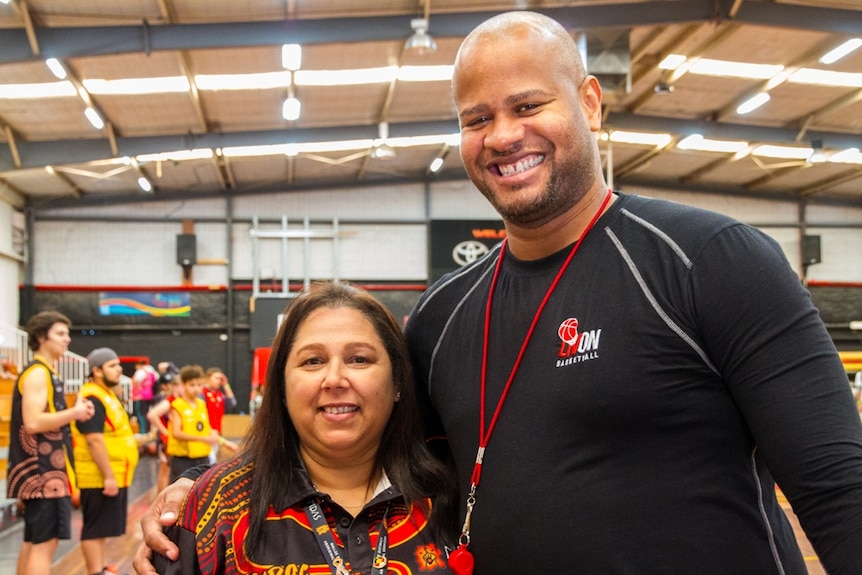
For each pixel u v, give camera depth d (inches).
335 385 65.2
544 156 58.4
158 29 340.8
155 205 658.8
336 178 677.9
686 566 52.3
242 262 666.2
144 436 524.7
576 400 56.0
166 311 653.3
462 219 671.8
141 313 650.8
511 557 58.0
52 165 489.7
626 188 722.8
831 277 734.5
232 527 63.1
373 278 677.3
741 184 730.8
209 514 64.0
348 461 68.9
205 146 503.5
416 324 74.4
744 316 50.7
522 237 63.3
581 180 59.7
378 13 359.6
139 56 376.8
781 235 738.2
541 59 58.1
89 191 640.4
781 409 48.3
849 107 511.5
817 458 46.4
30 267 635.5
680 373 53.4
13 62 338.0
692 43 422.0
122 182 619.2
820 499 46.1
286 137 516.1
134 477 425.4
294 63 367.2
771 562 53.1
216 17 347.3
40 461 166.4
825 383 47.8
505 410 60.7
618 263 57.7
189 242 649.6
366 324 69.0
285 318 69.6
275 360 68.8
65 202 644.7
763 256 51.7
